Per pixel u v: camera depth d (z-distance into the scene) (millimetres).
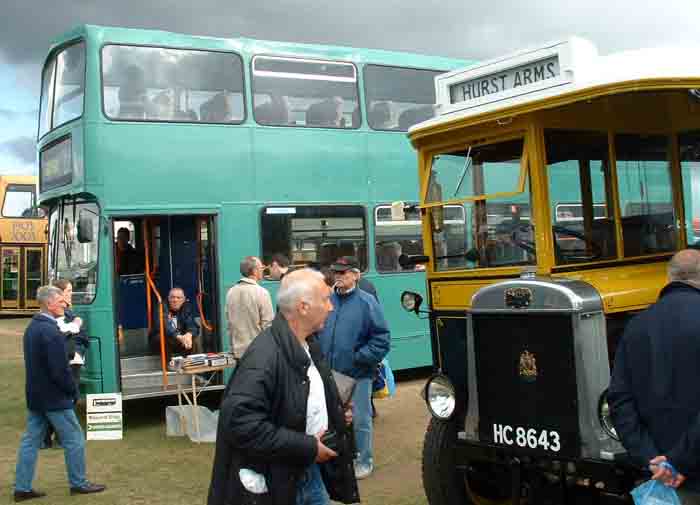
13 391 13125
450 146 5957
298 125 11688
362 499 6602
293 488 3734
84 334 9492
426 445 5648
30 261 26672
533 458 4871
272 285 11258
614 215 5629
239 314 8961
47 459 8570
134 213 10289
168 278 11523
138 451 8711
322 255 11750
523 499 5117
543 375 4797
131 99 10430
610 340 4930
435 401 5527
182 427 9500
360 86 12375
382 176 12445
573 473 4664
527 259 5383
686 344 3760
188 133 10750
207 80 11016
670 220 5973
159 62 10688
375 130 12438
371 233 12273
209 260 10984
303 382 3816
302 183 11656
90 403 9414
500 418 5027
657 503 3738
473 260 5773
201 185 10797
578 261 5398
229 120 11117
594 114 5574
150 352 10875
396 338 12477
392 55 12805
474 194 5770
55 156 10969
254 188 11227
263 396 3680
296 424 3760
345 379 4590
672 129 6020
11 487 7434
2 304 26156
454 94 5941
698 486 3658
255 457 3674
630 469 4449
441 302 5984
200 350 11008
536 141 5332
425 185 6152
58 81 10945
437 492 5582
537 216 5297
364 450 7246
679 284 3938
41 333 6840
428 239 6113
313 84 11922
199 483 7383
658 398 3795
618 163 5695
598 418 4613
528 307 4840
